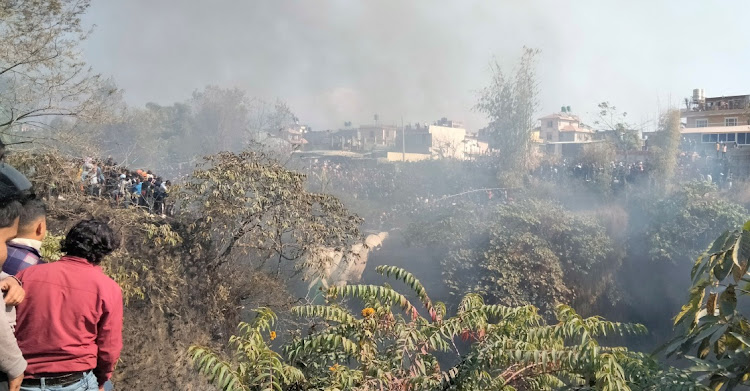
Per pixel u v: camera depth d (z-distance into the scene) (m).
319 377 4.68
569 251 22.23
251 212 13.65
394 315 5.28
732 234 4.18
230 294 13.52
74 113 15.82
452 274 21.80
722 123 52.78
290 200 14.18
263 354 4.18
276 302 13.54
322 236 14.43
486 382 4.25
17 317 3.28
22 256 3.55
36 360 3.24
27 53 14.84
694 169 31.19
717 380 3.94
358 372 4.38
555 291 21.19
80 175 13.53
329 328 4.96
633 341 22.72
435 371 4.77
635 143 40.09
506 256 21.23
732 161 32.53
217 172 13.52
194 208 13.95
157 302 11.56
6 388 2.82
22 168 11.91
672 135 28.64
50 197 12.06
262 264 14.30
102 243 3.51
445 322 4.85
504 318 4.91
